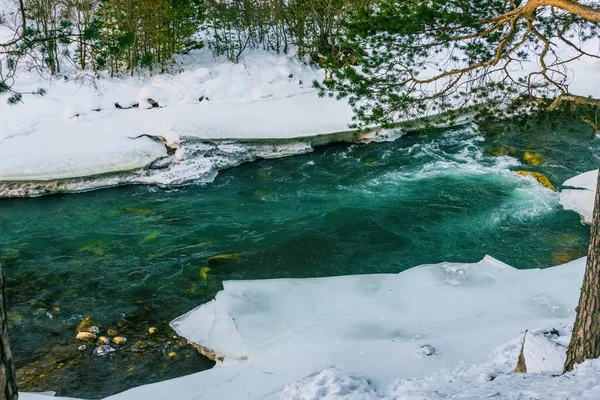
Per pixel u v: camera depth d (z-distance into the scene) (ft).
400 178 57.57
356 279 38.27
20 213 51.42
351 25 36.09
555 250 44.70
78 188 55.01
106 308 38.55
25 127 60.39
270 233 47.96
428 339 30.07
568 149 61.77
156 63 73.36
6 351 11.24
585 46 83.20
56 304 38.88
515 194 53.47
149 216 51.29
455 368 25.91
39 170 53.98
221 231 48.52
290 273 42.52
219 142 60.85
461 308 33.96
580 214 49.08
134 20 70.03
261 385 26.50
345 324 32.68
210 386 27.09
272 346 30.96
